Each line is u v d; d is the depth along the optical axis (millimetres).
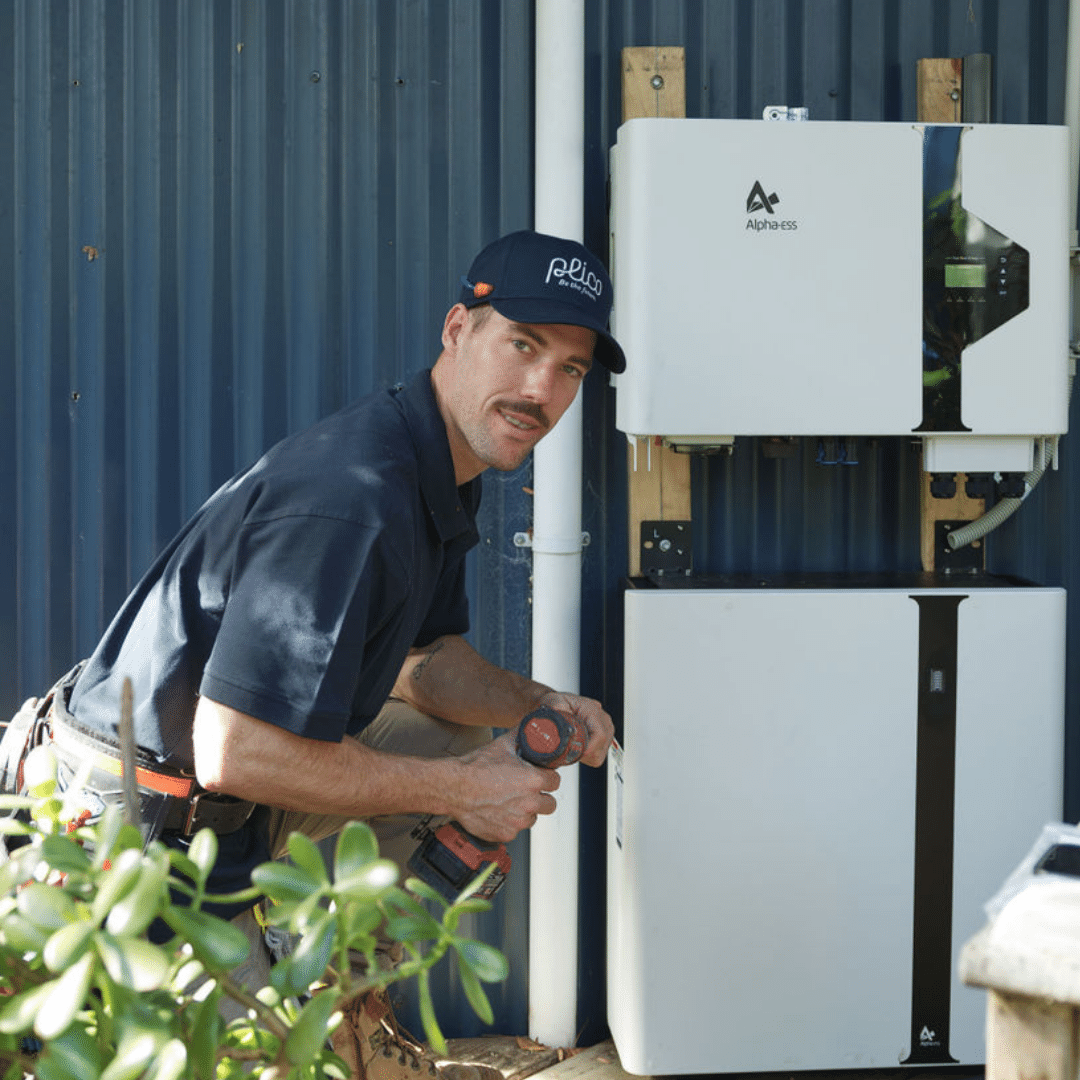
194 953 1041
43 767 1277
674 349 2367
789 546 2750
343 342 2711
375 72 2660
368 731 2404
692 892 2445
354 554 1722
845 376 2393
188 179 2672
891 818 2449
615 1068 2637
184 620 1818
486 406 1933
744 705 2420
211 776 1711
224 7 2643
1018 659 2441
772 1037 2477
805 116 2463
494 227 2693
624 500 2732
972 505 2729
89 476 2727
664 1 2672
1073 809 2824
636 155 2348
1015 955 879
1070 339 2623
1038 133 2383
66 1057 938
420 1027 2744
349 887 995
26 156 2658
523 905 2770
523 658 2746
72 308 2693
